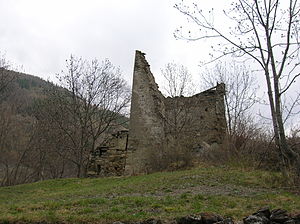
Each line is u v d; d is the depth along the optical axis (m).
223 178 9.76
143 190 8.79
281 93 8.64
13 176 22.84
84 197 8.49
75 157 22.45
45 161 24.31
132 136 14.94
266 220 5.28
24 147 23.20
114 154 15.97
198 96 18.11
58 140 22.66
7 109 23.52
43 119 23.33
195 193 8.01
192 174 10.64
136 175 13.21
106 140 17.06
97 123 24.06
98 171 15.99
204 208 6.37
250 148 12.09
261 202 6.83
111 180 12.30
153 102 15.64
